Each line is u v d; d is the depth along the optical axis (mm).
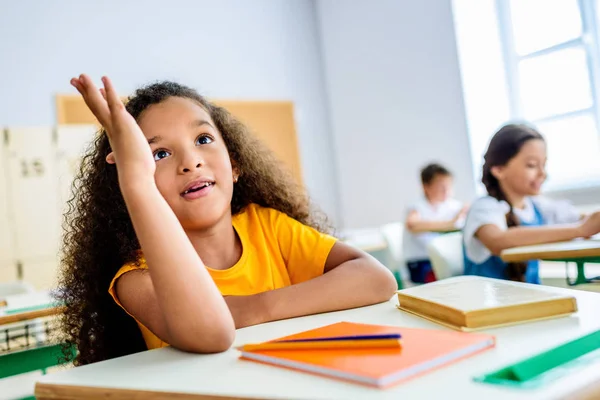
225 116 1036
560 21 3889
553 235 1424
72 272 916
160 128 800
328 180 5633
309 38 5680
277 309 701
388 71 5102
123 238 837
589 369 406
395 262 2703
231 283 872
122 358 569
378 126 5230
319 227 1174
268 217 1017
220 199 828
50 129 3760
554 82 3939
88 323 887
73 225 948
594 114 3719
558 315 551
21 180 3678
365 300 740
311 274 933
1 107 4047
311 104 5613
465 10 4449
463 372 404
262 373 458
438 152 4707
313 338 492
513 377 407
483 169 1746
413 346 450
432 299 608
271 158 1140
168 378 478
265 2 5418
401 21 4957
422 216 3562
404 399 360
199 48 4980
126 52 4613
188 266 570
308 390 396
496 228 1535
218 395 415
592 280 1287
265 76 5340
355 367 409
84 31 4434
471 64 4434
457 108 4535
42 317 1125
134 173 588
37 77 4199
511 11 4164
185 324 551
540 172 1653
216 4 5117
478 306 543
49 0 4309
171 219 590
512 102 4184
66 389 490
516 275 1553
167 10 4848
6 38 4117
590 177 3711
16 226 3646
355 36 5379
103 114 596
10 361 1135
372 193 5336
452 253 1897
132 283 715
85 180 946
